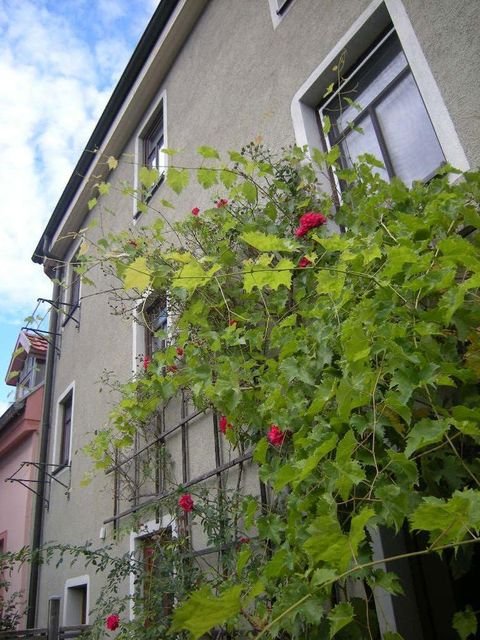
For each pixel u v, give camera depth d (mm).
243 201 3576
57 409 7910
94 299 7215
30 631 4484
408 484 1547
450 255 1688
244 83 4445
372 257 1812
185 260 1947
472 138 2445
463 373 1603
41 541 7176
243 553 1761
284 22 4090
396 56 3186
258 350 2914
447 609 2148
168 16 5789
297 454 1907
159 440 4438
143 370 4410
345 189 3102
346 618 1420
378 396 1661
